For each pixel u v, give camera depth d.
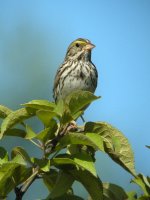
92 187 9.76
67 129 9.79
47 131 9.57
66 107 9.73
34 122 19.27
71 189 10.56
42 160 9.41
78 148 9.94
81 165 9.12
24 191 9.77
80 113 9.81
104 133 9.66
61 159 9.26
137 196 10.51
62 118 9.77
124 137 9.60
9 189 9.80
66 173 9.71
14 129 10.05
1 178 9.30
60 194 9.62
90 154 9.90
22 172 9.79
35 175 9.79
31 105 9.62
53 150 9.62
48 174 9.97
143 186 10.20
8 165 9.23
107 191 10.48
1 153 9.94
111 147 9.55
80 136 9.32
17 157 9.40
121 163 9.59
